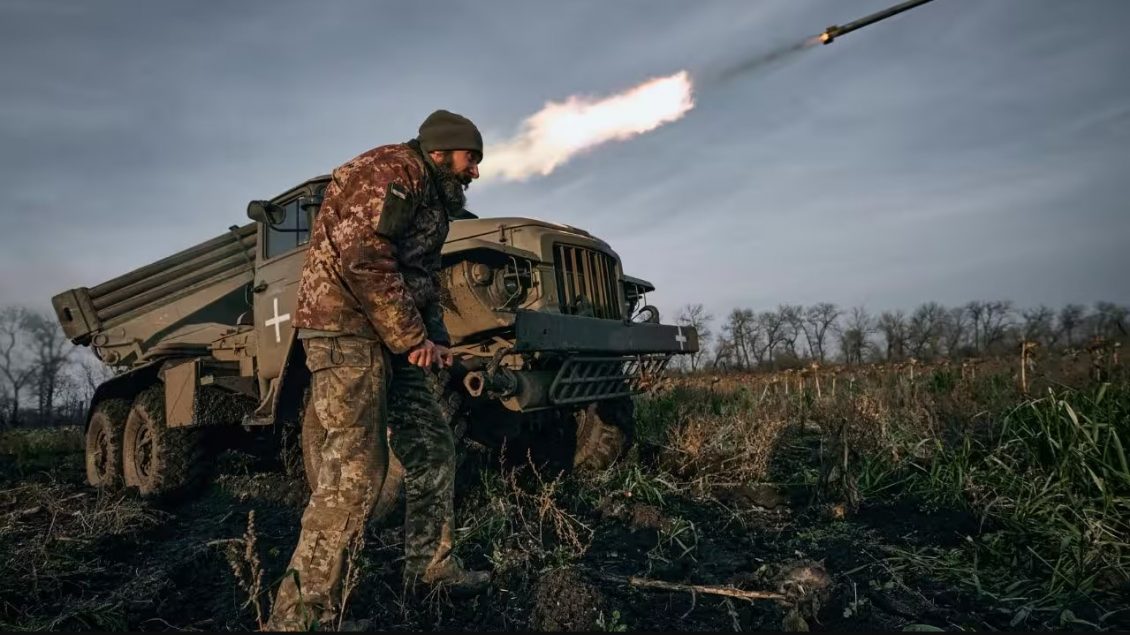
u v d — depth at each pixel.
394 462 3.42
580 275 4.46
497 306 3.72
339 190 2.31
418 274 2.51
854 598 2.57
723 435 4.84
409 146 2.43
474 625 2.38
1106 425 3.26
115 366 6.63
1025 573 2.79
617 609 2.46
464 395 3.72
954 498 3.62
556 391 3.94
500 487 3.92
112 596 2.77
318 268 2.31
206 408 4.85
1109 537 2.81
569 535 3.22
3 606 2.66
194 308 6.27
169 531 3.90
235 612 2.62
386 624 2.38
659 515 3.62
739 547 3.24
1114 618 2.36
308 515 2.21
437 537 2.57
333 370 2.25
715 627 2.34
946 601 2.57
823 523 3.56
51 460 7.55
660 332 4.84
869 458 4.15
